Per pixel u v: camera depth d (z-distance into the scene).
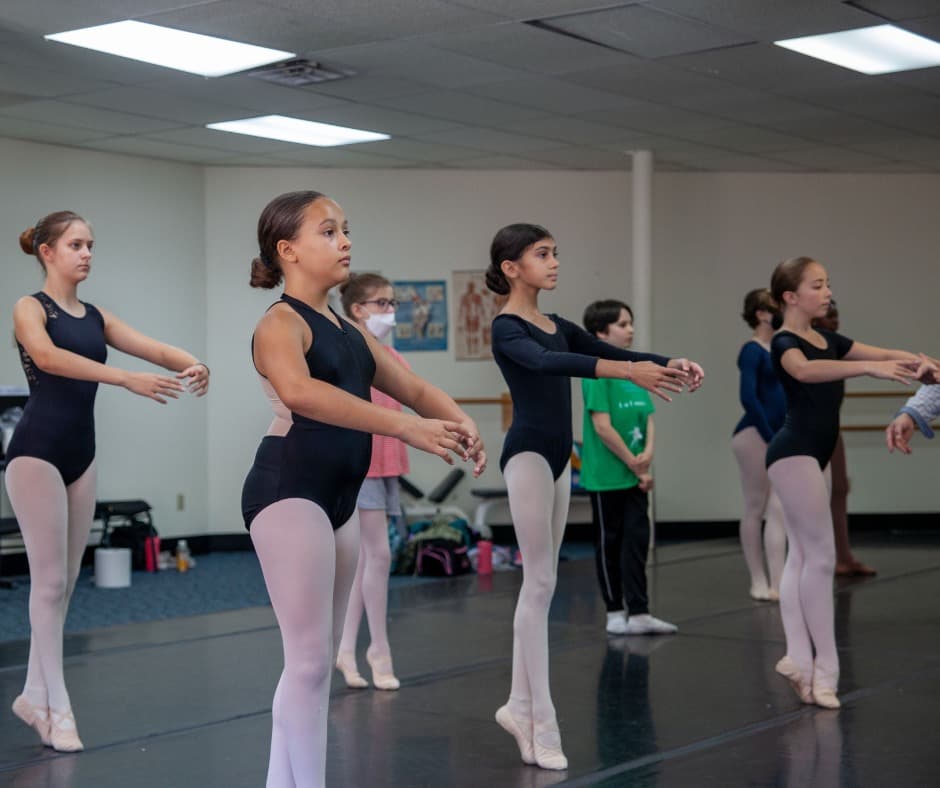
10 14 6.05
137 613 7.55
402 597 7.95
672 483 11.39
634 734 4.54
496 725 4.68
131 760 4.24
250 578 9.15
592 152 10.21
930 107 8.64
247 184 10.64
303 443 2.75
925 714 4.79
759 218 11.42
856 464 11.57
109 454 10.01
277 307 2.76
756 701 5.05
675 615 7.14
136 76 7.39
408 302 10.93
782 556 7.62
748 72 7.54
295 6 5.96
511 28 6.45
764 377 7.47
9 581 8.68
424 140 9.58
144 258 10.14
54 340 4.12
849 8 6.21
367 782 3.97
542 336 3.91
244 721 4.79
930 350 11.55
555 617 7.12
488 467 10.98
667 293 11.36
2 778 4.03
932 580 8.45
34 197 9.44
